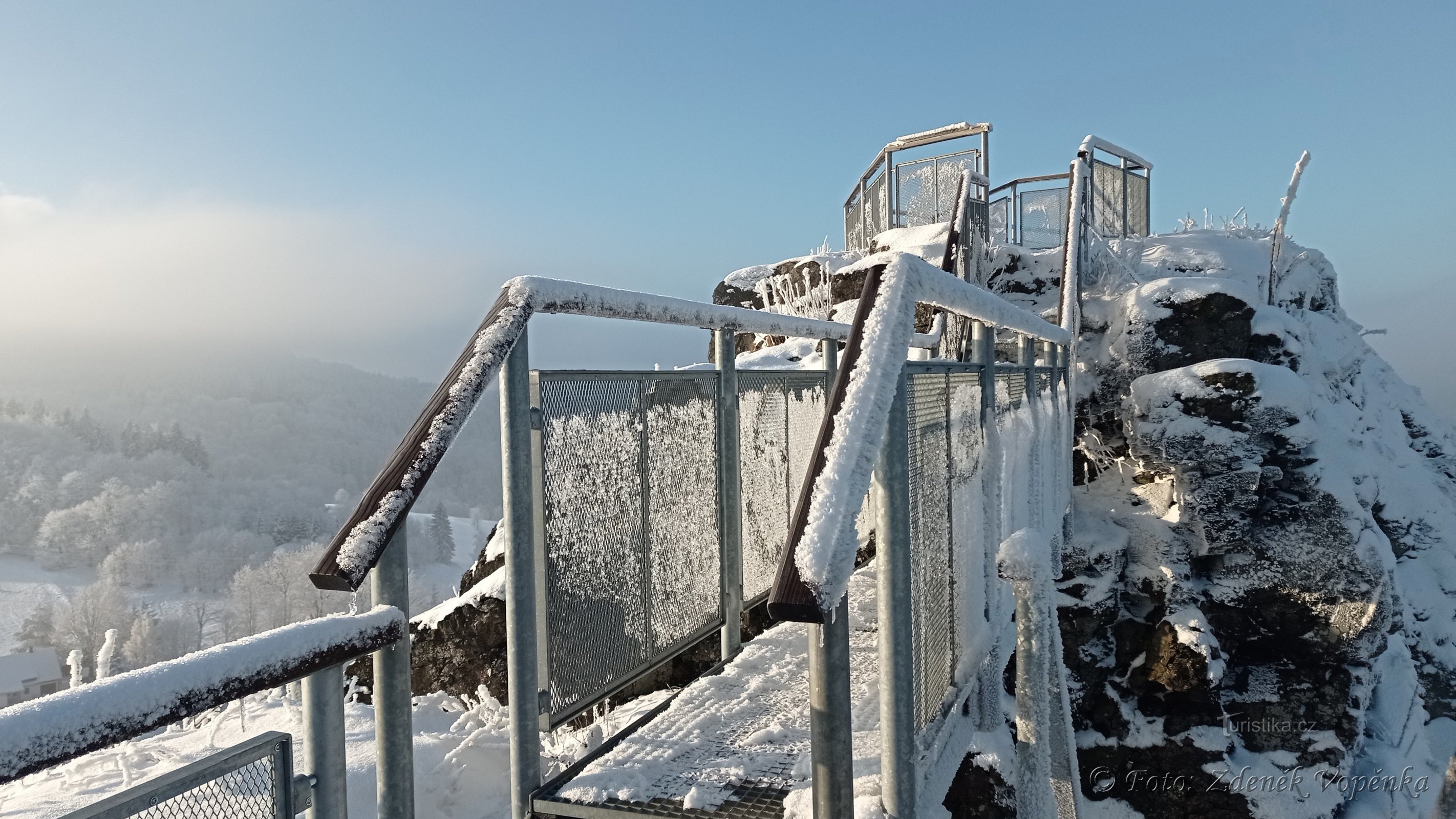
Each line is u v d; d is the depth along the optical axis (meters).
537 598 2.45
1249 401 8.26
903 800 1.72
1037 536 2.14
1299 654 8.02
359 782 3.66
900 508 1.72
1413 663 9.55
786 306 13.41
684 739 2.53
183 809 1.10
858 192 16.20
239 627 80.81
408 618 1.51
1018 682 2.09
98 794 3.54
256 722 4.69
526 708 2.34
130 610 78.75
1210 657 7.78
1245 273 11.52
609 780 2.25
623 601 2.91
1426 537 10.84
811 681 1.53
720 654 5.29
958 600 2.58
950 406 2.53
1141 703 8.10
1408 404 13.35
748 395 4.10
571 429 2.64
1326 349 11.63
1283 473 8.27
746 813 2.05
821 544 1.22
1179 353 9.46
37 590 90.00
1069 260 9.55
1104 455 9.62
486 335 1.92
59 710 0.82
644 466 3.08
